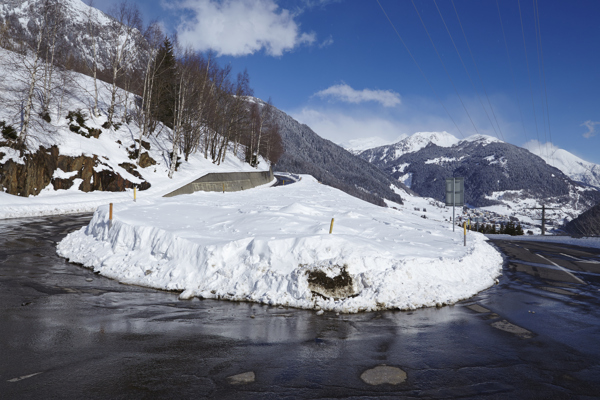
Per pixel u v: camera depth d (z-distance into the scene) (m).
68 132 36.97
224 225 14.72
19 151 29.81
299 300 8.35
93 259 12.02
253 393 4.34
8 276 9.95
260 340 6.17
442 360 5.49
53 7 37.25
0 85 35.91
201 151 62.81
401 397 4.32
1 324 6.41
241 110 65.00
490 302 9.16
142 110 47.12
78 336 6.02
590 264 15.93
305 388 4.50
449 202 19.73
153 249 11.05
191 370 4.91
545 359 5.60
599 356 5.76
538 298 9.65
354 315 7.80
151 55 46.72
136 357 5.28
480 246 17.00
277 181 80.12
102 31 45.03
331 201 38.50
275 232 13.31
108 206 15.88
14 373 4.65
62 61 41.59
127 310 7.62
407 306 8.32
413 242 15.30
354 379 4.79
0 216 23.45
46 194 31.36
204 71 55.31
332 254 9.35
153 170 44.62
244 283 9.05
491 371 5.13
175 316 7.34
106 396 4.16
